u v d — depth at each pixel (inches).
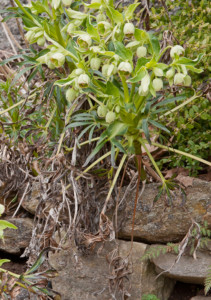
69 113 59.2
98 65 52.9
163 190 61.8
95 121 57.2
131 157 60.0
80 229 61.8
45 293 57.5
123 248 62.7
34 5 56.1
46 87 60.6
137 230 62.8
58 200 59.6
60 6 55.7
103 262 62.7
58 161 58.1
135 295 61.3
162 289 63.4
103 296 61.9
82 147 61.9
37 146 61.2
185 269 60.3
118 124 56.2
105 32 54.2
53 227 59.0
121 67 51.2
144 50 52.9
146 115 56.9
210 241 60.3
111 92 53.9
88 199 61.7
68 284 63.2
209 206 60.4
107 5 53.6
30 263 61.4
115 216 62.5
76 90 54.0
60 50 53.7
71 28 55.0
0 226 54.1
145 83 50.8
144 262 62.0
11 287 55.3
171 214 61.5
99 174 60.4
